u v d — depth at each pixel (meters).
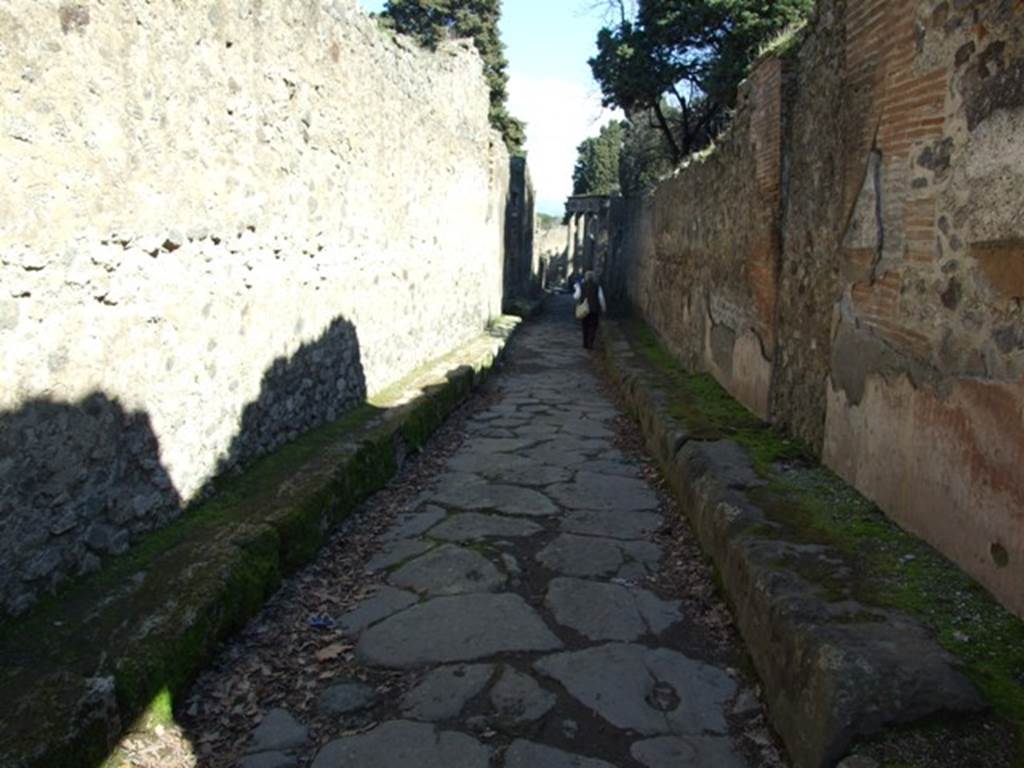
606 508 5.31
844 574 3.07
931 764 2.07
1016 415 2.62
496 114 27.45
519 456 6.68
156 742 2.64
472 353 10.42
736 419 6.11
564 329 17.45
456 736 2.80
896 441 3.59
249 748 2.72
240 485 4.46
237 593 3.38
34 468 2.93
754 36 13.90
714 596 3.90
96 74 3.22
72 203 3.10
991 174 2.77
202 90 4.12
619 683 3.16
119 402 3.46
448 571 4.24
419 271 8.95
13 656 2.63
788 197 5.48
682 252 10.23
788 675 2.69
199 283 4.15
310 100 5.58
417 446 6.55
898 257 3.56
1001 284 2.71
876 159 3.83
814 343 4.84
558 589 4.03
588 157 40.78
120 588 3.15
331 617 3.71
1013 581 2.66
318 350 5.91
